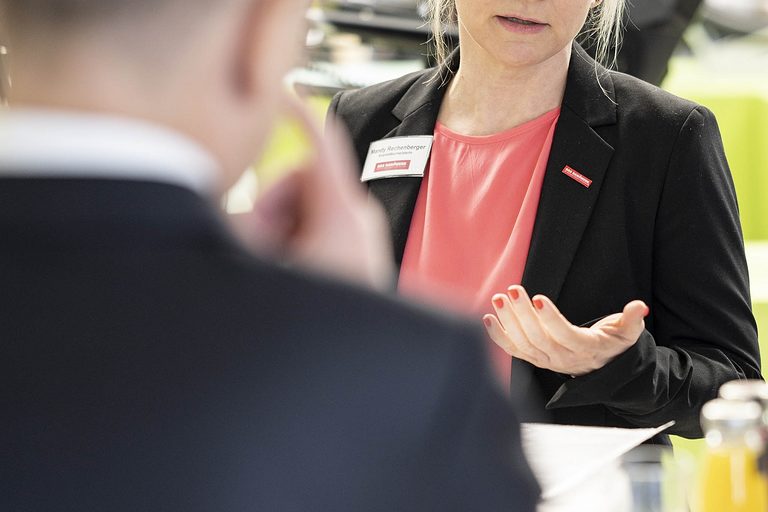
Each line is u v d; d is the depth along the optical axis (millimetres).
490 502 873
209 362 822
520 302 2502
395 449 840
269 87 959
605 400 2707
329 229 1231
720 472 1851
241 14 924
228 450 814
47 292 809
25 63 901
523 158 3131
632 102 3109
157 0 881
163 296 822
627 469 1897
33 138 791
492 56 3078
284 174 1255
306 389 832
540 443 2229
